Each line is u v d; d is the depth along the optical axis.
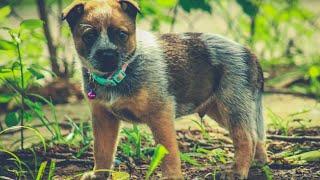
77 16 5.51
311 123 7.44
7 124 6.18
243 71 5.98
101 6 5.46
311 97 8.77
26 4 12.84
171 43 5.84
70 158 6.26
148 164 6.11
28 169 5.98
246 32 11.27
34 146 6.56
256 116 6.04
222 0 10.88
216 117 6.28
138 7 5.46
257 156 6.03
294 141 6.66
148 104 5.48
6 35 9.45
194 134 7.07
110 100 5.51
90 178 5.67
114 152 5.82
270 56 10.52
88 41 5.41
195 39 5.99
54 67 9.34
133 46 5.48
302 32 10.81
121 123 5.84
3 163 6.15
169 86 5.64
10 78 6.62
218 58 5.96
